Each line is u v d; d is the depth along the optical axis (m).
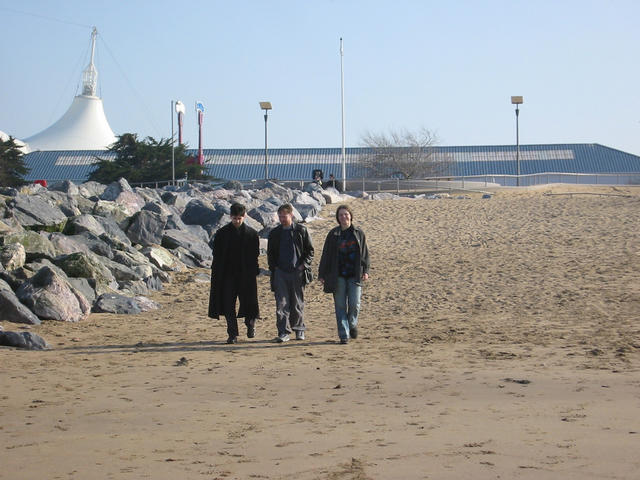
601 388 7.72
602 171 76.69
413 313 14.84
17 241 17.19
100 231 21.12
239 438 6.05
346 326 11.66
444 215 33.72
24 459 5.49
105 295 15.63
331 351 10.95
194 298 17.41
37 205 21.22
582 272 19.19
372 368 9.50
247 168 81.12
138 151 67.94
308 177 78.06
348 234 11.70
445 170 77.25
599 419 6.29
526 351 10.49
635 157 79.38
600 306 14.56
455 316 14.25
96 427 6.55
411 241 26.91
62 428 6.52
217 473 5.02
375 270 21.00
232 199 33.75
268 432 6.25
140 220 22.38
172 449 5.73
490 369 9.20
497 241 26.06
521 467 4.90
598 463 4.91
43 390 8.35
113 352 11.09
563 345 10.88
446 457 5.23
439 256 23.31
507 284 17.89
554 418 6.40
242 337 12.54
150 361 10.32
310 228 30.91
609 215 31.42
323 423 6.55
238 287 11.92
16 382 8.82
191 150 84.19
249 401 7.65
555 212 33.12
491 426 6.19
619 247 23.52
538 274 19.19
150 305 15.92
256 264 11.95
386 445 5.66
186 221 26.73
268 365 9.89
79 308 14.45
